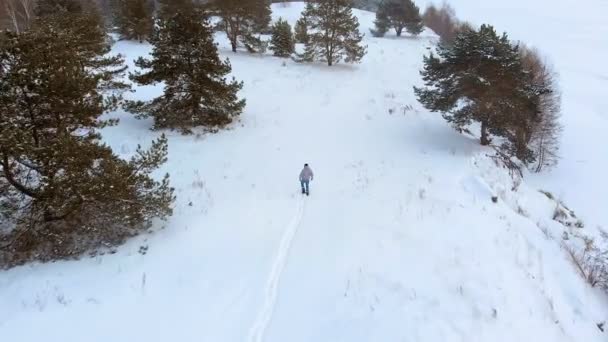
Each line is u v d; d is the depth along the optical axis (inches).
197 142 716.0
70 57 413.7
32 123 382.6
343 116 917.2
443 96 775.7
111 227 434.0
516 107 729.6
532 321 323.6
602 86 1862.7
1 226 413.1
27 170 394.0
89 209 416.2
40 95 366.9
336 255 392.2
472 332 293.3
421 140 809.5
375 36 2148.1
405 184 586.2
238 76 1133.1
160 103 778.2
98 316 305.1
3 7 1492.4
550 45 2768.2
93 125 428.1
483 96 727.7
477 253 400.5
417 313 305.9
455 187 588.7
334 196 549.6
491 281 355.6
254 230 452.1
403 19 2117.4
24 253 384.2
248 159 667.4
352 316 305.4
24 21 1546.5
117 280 351.6
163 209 431.8
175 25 740.7
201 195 530.9
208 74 786.8
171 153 660.7
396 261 377.7
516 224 503.2
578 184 996.6
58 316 302.8
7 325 290.5
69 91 379.2
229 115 848.3
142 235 431.2
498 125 751.1
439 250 398.3
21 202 403.9
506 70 719.1
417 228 442.9
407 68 1482.5
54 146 360.8
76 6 1214.3
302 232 448.5
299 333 293.3
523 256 417.1
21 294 327.0
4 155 343.3
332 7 1309.1
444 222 461.4
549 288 381.4
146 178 431.2
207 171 607.8
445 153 740.7
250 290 345.1
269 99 987.9
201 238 429.7
